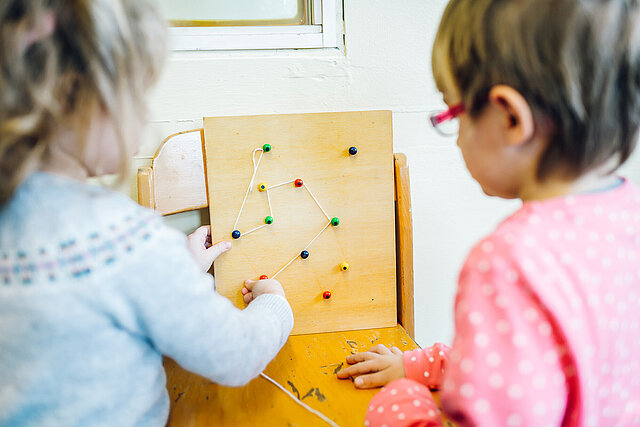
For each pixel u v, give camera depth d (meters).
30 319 0.44
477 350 0.40
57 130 0.43
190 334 0.49
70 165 0.47
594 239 0.43
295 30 0.86
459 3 0.47
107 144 0.46
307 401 0.68
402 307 0.88
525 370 0.39
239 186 0.82
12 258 0.44
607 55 0.40
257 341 0.58
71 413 0.47
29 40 0.40
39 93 0.41
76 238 0.44
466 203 1.02
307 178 0.83
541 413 0.39
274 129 0.82
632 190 0.47
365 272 0.86
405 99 0.92
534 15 0.41
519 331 0.39
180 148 0.83
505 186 0.48
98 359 0.47
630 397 0.48
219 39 0.84
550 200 0.44
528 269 0.40
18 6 0.40
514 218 0.44
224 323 0.52
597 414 0.44
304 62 0.87
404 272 0.87
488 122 0.46
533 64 0.41
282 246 0.84
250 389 0.70
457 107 0.49
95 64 0.41
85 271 0.44
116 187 0.46
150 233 0.47
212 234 0.82
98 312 0.45
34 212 0.44
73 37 0.41
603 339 0.42
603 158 0.43
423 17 0.88
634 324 0.45
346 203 0.85
